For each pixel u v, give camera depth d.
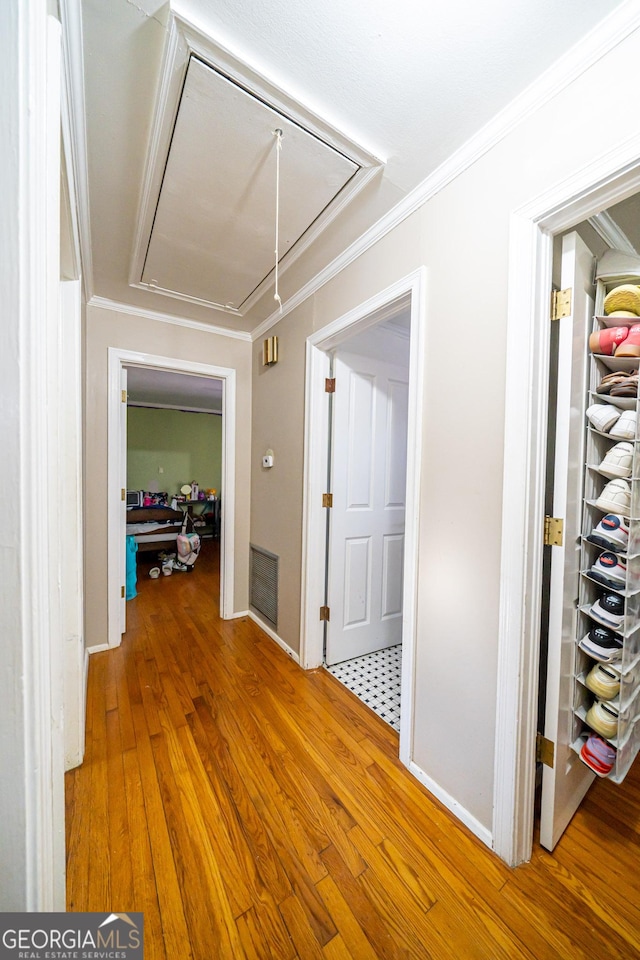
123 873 1.03
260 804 1.25
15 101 0.44
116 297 2.29
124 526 2.49
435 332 1.31
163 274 2.01
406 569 1.42
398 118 1.07
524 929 0.92
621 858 1.10
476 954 0.87
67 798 1.27
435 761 1.30
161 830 1.16
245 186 1.35
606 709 1.15
